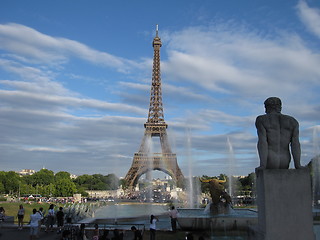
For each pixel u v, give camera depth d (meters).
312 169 110.12
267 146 18.73
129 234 37.62
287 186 17.94
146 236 35.56
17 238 39.22
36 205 121.50
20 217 45.97
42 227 47.97
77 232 37.12
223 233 29.11
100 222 48.66
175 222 32.88
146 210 110.25
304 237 17.53
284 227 17.58
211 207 38.53
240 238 28.27
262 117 19.17
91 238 37.50
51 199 197.88
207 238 28.64
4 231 44.62
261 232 18.30
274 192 17.88
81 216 70.94
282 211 17.70
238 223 29.16
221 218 29.47
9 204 117.00
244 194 185.00
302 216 17.69
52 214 46.66
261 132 18.97
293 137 18.73
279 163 18.59
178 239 30.70
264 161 18.48
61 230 42.97
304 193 17.88
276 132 18.77
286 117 18.89
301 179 18.02
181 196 190.50
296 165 18.39
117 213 92.75
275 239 17.45
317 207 77.00
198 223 29.95
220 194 38.88
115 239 32.75
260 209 18.73
